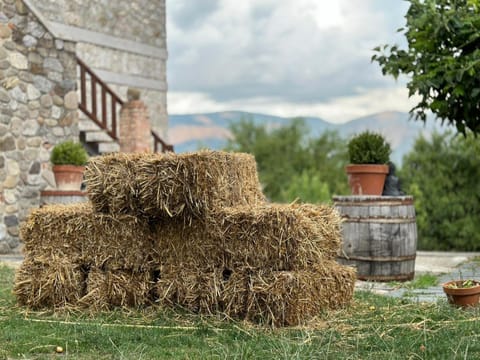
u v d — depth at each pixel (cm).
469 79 723
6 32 980
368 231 695
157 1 1571
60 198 951
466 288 478
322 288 475
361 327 424
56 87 1054
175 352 371
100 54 1408
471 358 344
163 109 1591
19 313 486
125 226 482
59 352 375
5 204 977
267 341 387
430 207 1213
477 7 743
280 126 2623
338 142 2597
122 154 476
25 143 1007
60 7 1305
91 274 494
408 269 707
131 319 461
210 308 461
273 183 2488
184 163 450
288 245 445
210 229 459
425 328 412
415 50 776
